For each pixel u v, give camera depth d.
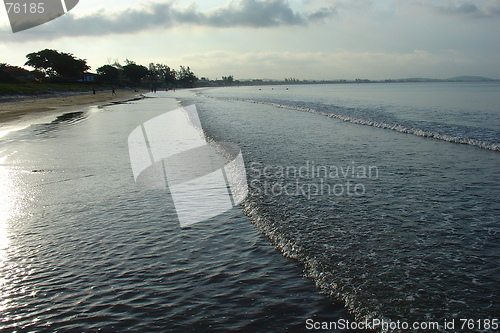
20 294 4.34
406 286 4.28
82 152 12.79
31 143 14.88
